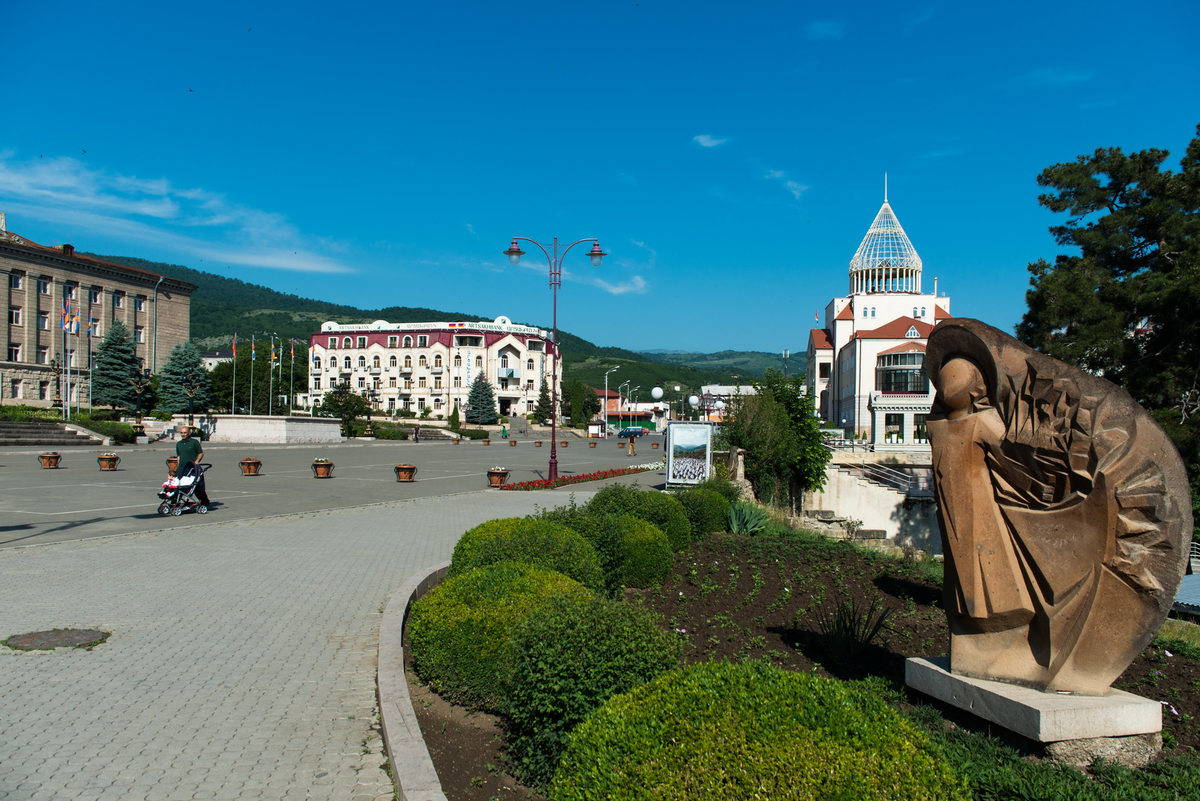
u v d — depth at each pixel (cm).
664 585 947
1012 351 444
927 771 281
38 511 1634
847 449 4069
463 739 495
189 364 6756
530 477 2997
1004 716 441
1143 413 408
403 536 1399
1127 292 2255
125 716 526
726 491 1686
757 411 2511
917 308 7025
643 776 282
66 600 850
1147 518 408
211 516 1623
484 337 10575
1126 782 395
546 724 434
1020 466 442
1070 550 428
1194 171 2381
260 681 604
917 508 2808
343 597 898
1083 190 2577
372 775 445
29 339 6675
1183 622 980
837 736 291
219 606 840
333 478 2722
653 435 10312
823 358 8350
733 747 284
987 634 473
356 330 10875
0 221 6844
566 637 442
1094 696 435
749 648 680
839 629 662
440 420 9481
